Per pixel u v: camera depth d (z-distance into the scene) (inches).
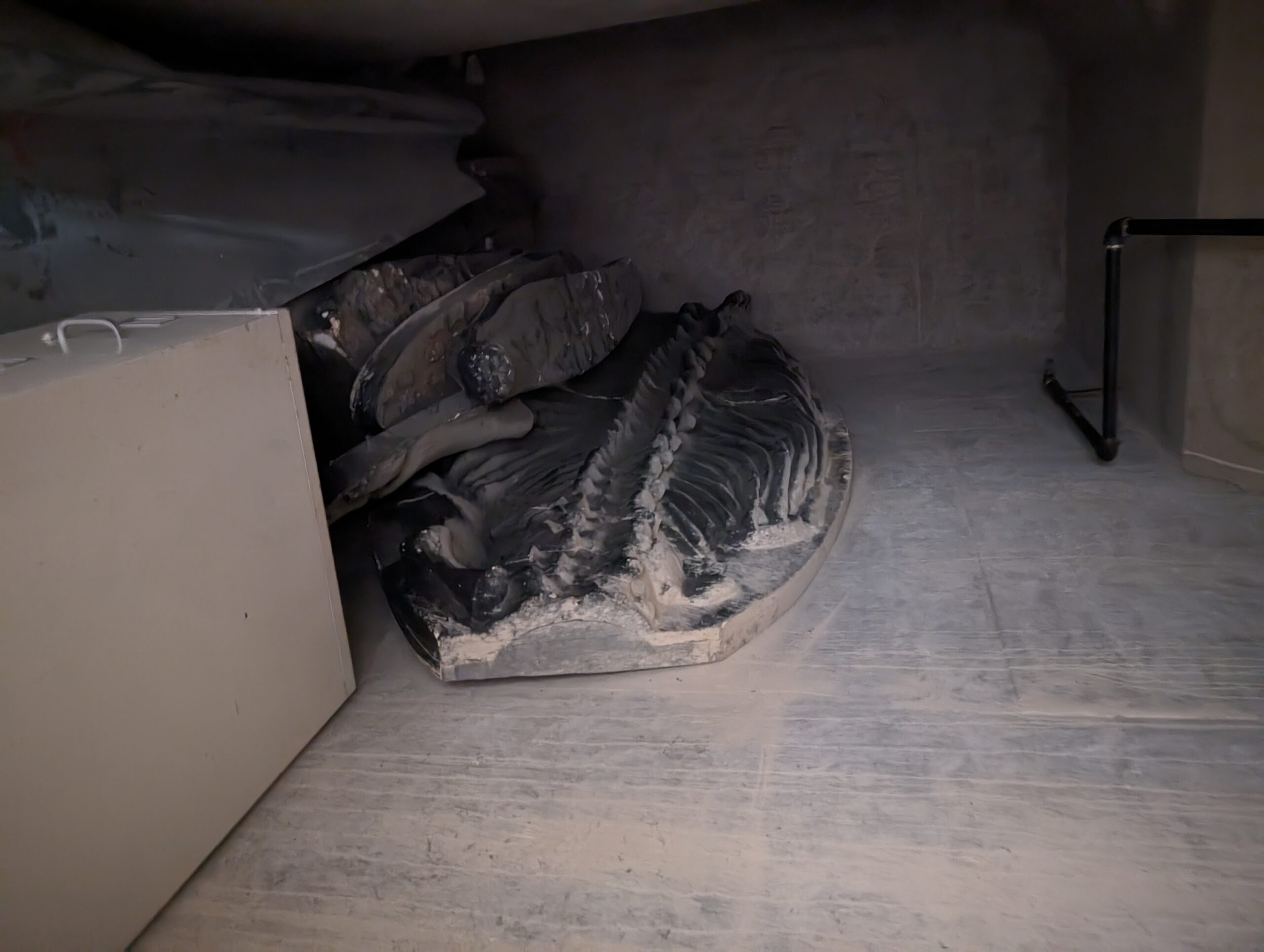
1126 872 56.8
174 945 57.5
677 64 151.6
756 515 93.5
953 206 151.3
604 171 158.7
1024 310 154.2
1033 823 60.9
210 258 88.6
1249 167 94.7
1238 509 97.2
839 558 96.0
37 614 49.4
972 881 57.1
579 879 59.9
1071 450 115.6
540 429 109.3
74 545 51.9
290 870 62.5
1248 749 65.7
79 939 52.6
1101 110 129.7
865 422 131.3
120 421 55.2
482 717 76.8
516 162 158.4
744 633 81.8
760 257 158.6
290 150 99.9
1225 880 55.6
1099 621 81.5
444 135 133.7
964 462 115.6
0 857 47.4
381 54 128.4
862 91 148.2
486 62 155.9
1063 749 67.2
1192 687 72.3
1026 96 144.9
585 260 161.3
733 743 70.9
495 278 107.0
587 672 79.9
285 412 71.4
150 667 57.6
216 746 63.8
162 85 83.0
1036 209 149.5
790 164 153.3
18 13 71.7
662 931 55.7
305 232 97.9
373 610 94.4
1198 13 95.3
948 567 92.4
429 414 93.3
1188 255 101.5
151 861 58.2
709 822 63.4
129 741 56.0
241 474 66.3
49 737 50.3
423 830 65.1
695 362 119.5
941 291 155.4
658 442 102.0
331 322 92.5
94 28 93.2
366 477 88.7
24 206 75.5
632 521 88.4
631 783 67.7
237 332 65.9
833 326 159.9
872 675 77.2
